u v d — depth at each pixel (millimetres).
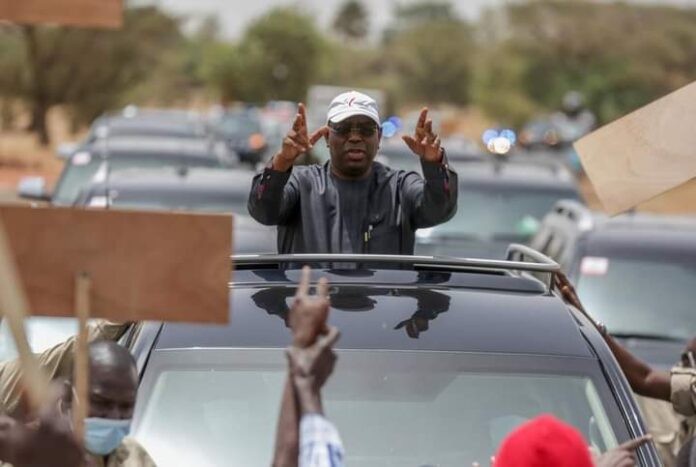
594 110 114312
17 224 4012
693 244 12344
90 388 4395
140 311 4047
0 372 6078
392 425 5656
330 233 7465
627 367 7016
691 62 117438
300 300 4219
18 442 3695
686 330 11453
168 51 112062
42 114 63562
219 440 5629
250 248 11586
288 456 4129
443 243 15711
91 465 4438
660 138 6004
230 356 5844
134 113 38500
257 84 108625
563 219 13750
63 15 3793
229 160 22250
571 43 116125
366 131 7383
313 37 109438
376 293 6254
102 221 4023
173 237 4031
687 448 5230
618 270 11953
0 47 64062
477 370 5801
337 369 5781
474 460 5566
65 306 4039
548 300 6363
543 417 4102
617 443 5559
